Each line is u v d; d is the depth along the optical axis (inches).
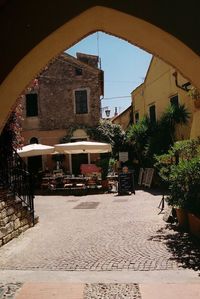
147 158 815.1
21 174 392.2
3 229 316.8
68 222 420.5
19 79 140.6
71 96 1008.2
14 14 131.4
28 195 404.2
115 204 555.5
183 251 272.2
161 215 434.6
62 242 319.6
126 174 696.4
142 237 324.5
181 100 728.3
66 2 131.9
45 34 131.0
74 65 1007.0
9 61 130.2
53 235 350.9
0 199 314.8
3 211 319.3
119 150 1002.7
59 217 459.8
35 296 192.9
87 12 132.1
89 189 784.3
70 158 967.6
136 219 416.2
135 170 956.6
